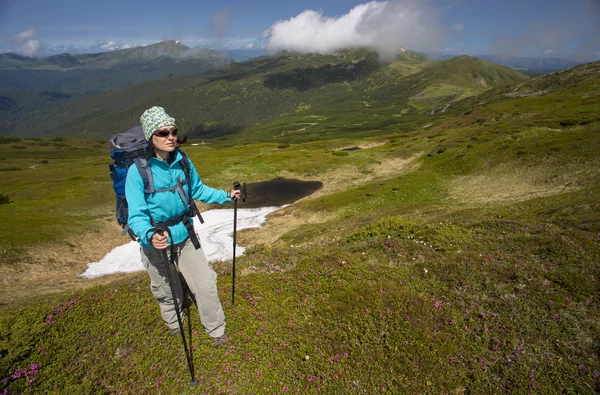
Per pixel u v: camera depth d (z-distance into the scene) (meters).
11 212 46.78
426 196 42.69
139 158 4.54
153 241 4.43
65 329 6.49
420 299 7.22
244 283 8.36
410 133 121.56
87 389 5.32
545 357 5.82
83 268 33.84
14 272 30.72
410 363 5.73
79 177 75.25
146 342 6.32
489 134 64.31
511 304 7.06
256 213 48.59
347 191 48.81
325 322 6.77
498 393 5.32
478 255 9.44
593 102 78.56
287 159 77.94
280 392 5.40
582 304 6.91
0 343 5.71
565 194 23.89
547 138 50.97
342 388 5.44
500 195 35.88
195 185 5.26
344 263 9.06
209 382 5.54
